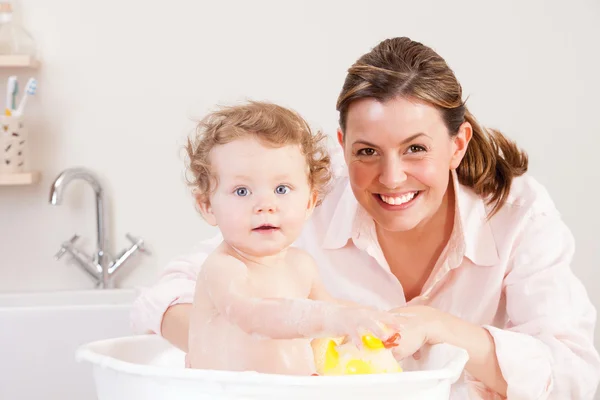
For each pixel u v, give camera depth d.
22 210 2.40
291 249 0.94
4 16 2.31
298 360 0.83
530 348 1.04
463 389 1.05
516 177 1.30
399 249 1.27
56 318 2.20
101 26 2.39
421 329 0.94
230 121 0.86
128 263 2.42
